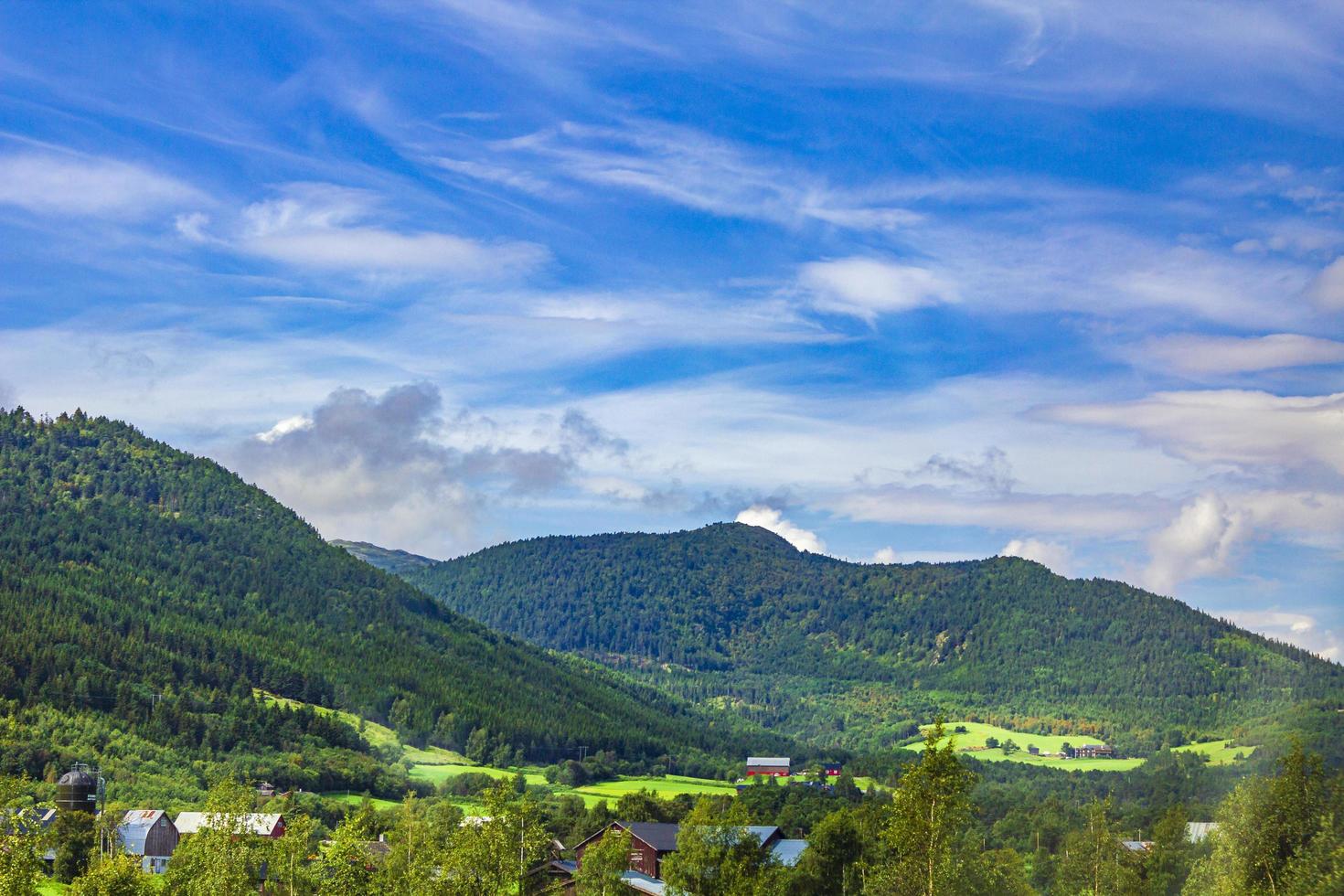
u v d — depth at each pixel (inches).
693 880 4773.6
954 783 3344.0
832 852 5118.1
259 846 4571.9
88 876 4441.4
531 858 4466.0
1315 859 2910.9
